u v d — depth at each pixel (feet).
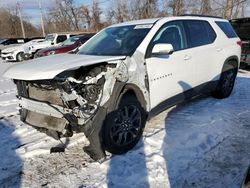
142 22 13.85
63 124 10.21
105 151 11.46
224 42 17.44
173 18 14.17
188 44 14.57
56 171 10.28
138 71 11.32
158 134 13.07
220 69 17.35
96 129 10.16
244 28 32.19
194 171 10.00
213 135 12.84
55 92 10.10
